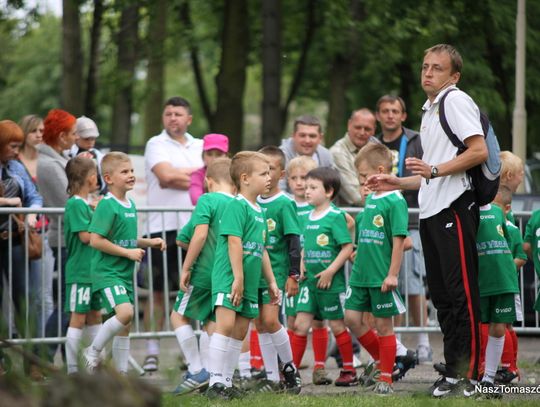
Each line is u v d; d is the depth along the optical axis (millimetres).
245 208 14438
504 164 15945
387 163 15781
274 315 15383
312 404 12859
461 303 13688
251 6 48125
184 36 45031
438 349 22312
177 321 15914
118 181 15734
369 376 16031
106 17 40000
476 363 13727
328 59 48031
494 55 40438
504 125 40969
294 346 16641
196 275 15750
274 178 16156
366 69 45750
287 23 48219
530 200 24391
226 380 14297
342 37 40156
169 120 20250
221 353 14188
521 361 19578
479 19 38719
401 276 19234
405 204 15609
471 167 13648
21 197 18297
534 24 39281
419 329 18969
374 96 49625
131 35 40562
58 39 81000
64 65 38188
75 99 38250
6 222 17359
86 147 19266
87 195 16344
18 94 79812
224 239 14453
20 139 18125
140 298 19844
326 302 16453
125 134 43281
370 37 38781
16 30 40000
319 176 16531
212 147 19359
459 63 14102
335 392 15531
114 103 43375
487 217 15305
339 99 41656
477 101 38375
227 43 39125
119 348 15430
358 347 19547
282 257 16266
